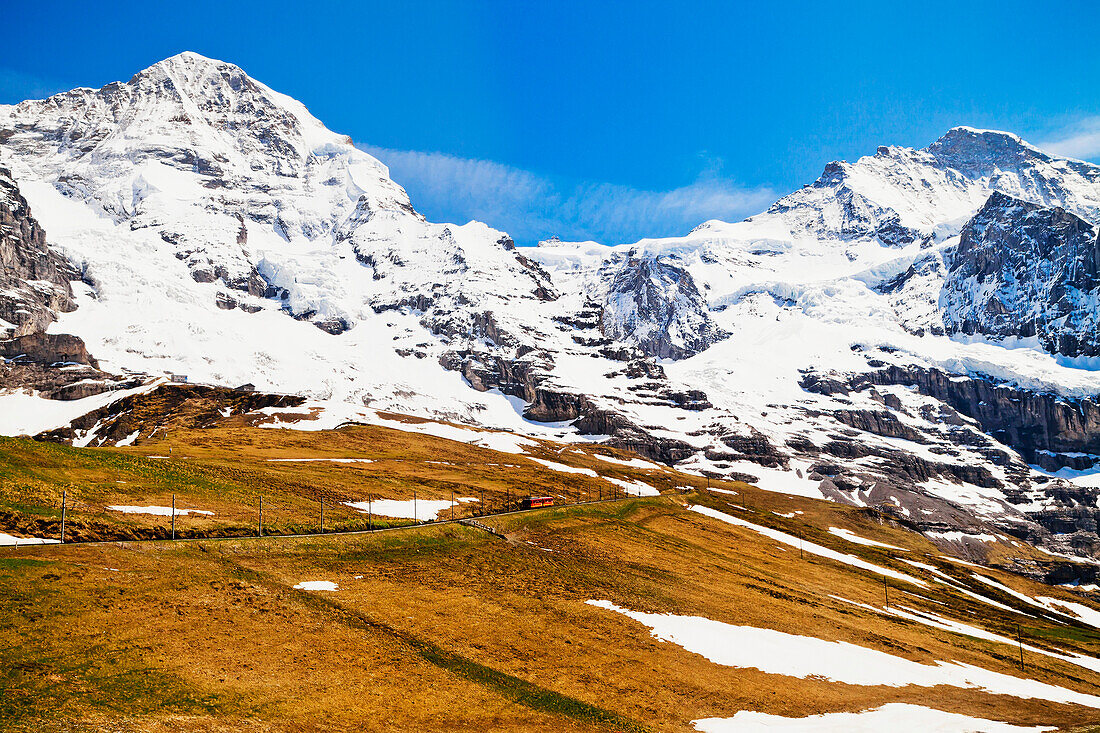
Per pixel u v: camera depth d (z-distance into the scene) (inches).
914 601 7372.1
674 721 3198.8
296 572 4094.5
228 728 2482.8
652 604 4849.9
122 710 2460.6
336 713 2731.3
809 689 3836.1
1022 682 4906.5
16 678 2518.5
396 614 3779.5
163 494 5088.6
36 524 3988.7
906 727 3499.0
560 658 3654.0
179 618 3218.5
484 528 6028.5
